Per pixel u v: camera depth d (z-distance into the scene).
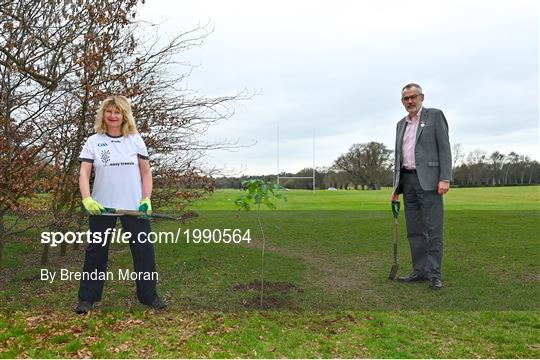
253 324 3.97
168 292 5.04
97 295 4.34
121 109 4.32
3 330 3.72
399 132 5.88
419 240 5.66
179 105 6.13
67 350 3.34
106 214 4.15
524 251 7.15
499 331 3.85
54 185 4.97
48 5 5.34
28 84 5.37
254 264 6.47
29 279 5.57
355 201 17.88
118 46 5.83
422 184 5.41
